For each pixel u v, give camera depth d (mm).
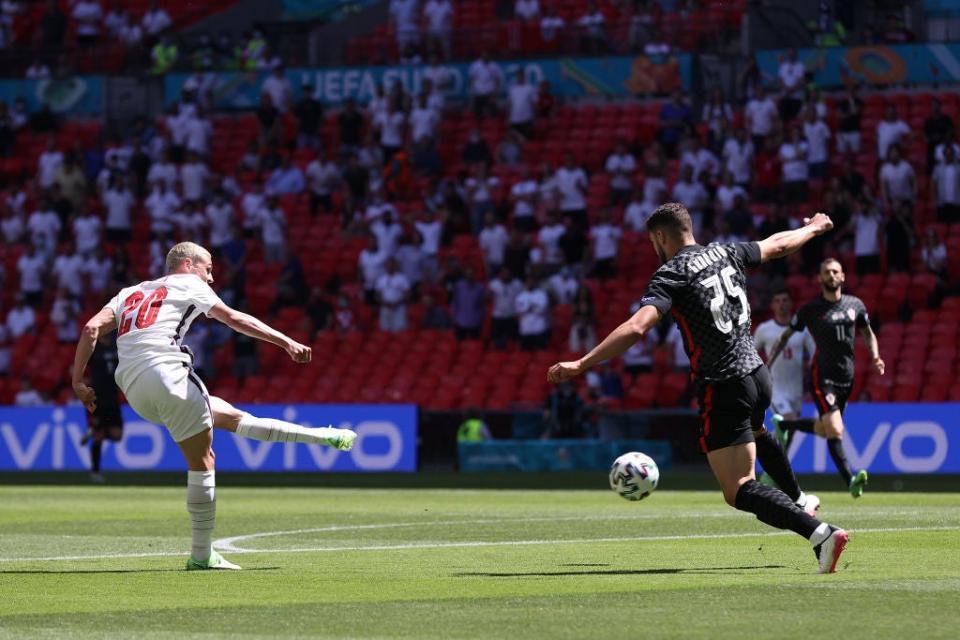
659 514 49500
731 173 102562
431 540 39281
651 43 118438
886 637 20531
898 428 82625
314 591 26875
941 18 111562
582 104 121625
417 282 108812
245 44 130625
